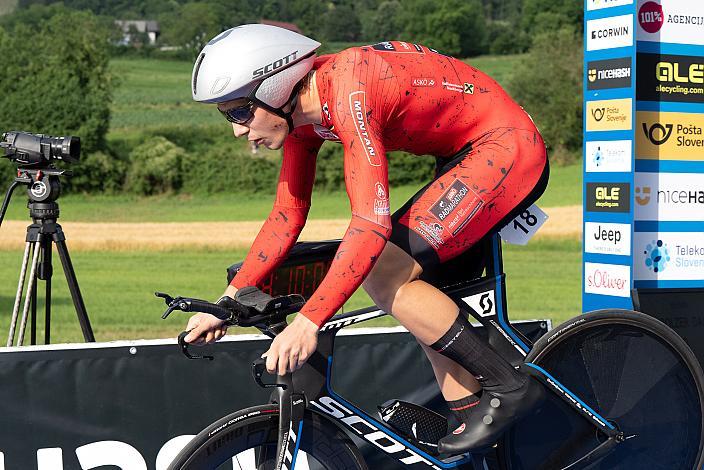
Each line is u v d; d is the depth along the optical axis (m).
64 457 2.56
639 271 2.79
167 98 38.16
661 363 2.46
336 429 2.14
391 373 2.88
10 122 31.67
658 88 2.78
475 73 2.20
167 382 2.65
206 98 1.94
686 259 2.85
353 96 1.95
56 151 2.96
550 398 2.32
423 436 2.30
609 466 2.47
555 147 33.62
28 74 32.94
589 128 2.83
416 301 2.05
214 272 17.67
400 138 2.12
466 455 2.24
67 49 33.78
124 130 34.47
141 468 2.63
